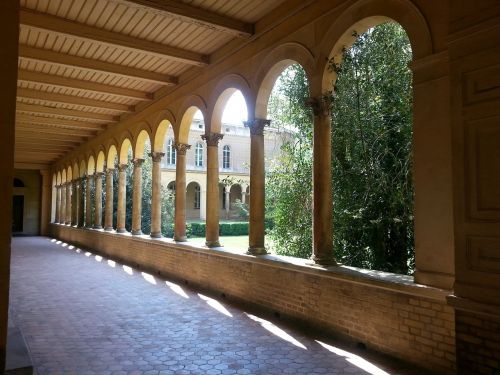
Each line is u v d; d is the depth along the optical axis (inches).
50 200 1085.1
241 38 308.8
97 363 181.5
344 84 283.9
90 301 302.7
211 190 354.6
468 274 153.9
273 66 282.0
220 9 274.4
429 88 181.9
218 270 328.2
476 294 150.9
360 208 279.1
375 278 196.5
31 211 1119.6
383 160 281.4
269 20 281.1
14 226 1109.7
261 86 293.6
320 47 243.0
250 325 242.1
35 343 207.3
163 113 448.1
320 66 242.7
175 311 273.9
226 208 1375.5
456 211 158.6
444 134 175.9
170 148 1380.4
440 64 178.1
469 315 156.2
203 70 367.9
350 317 212.1
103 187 752.3
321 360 187.6
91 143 705.0
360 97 283.4
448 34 162.4
